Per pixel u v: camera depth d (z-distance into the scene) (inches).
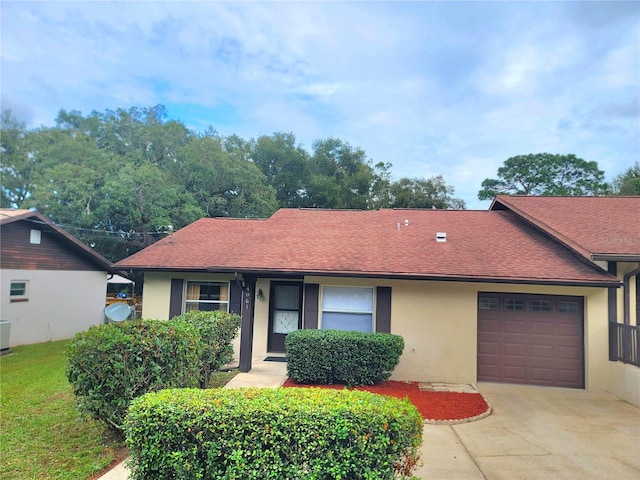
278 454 127.5
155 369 206.5
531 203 517.0
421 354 386.6
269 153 1380.4
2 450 204.2
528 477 187.9
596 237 384.8
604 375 361.7
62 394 302.8
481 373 384.8
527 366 381.4
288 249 448.5
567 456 213.3
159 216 882.8
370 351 341.1
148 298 467.2
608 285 346.6
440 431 250.7
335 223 547.8
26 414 257.9
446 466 198.7
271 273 395.9
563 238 395.9
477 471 193.6
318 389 154.9
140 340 207.3
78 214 868.0
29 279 582.6
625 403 322.7
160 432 132.9
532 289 381.1
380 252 429.1
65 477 176.6
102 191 861.8
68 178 879.1
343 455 125.8
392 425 129.7
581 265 377.1
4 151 1152.2
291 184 1380.4
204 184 1019.3
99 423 232.2
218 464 130.6
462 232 486.6
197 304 466.0
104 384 199.0
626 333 341.1
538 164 1556.3
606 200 514.3
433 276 370.3
